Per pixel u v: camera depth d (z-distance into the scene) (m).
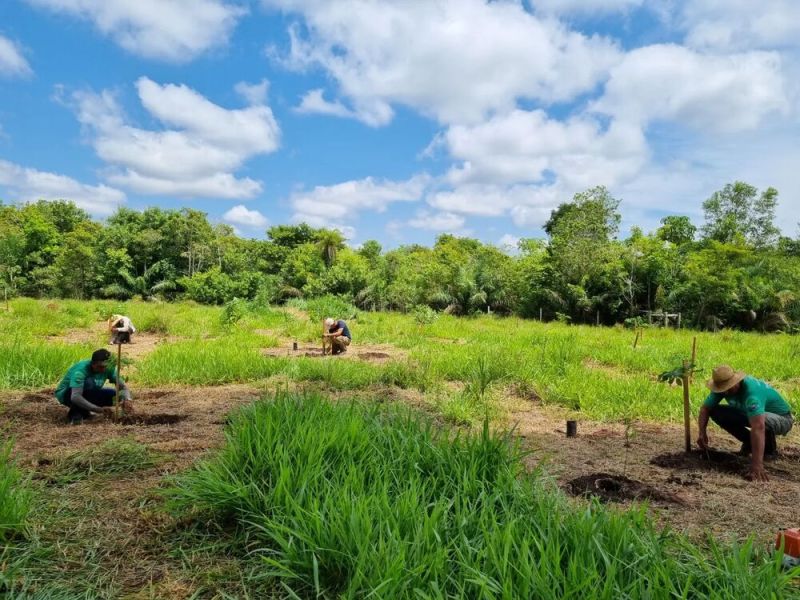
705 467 5.36
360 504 3.17
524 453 4.39
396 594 2.64
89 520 3.79
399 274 37.22
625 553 2.91
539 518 3.28
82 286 41.50
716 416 5.84
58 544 3.45
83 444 5.41
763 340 18.81
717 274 27.58
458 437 4.40
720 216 42.97
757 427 5.07
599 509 3.39
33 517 3.76
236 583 3.13
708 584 2.69
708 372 10.82
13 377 8.20
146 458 4.95
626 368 11.63
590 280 30.33
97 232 45.16
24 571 3.16
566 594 2.45
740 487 4.82
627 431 6.29
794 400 7.94
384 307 35.56
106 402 6.78
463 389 8.61
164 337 15.59
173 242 44.03
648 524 3.27
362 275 36.88
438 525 3.19
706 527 3.93
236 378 9.15
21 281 39.34
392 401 7.78
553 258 32.06
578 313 30.64
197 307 30.00
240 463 4.10
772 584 2.62
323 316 19.48
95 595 2.97
